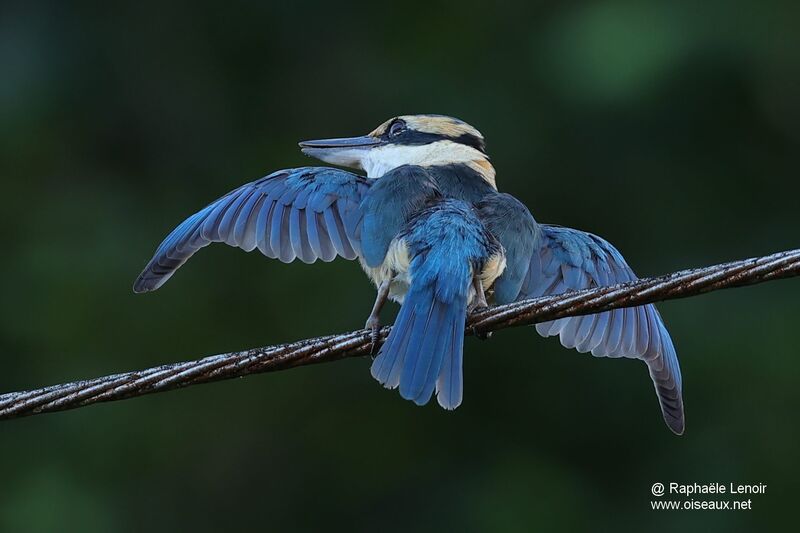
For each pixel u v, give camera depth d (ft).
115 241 44.34
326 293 42.80
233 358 21.06
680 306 41.60
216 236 24.57
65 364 42.04
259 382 42.96
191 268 43.14
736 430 41.01
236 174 46.62
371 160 28.68
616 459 42.60
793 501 40.47
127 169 46.21
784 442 40.65
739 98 42.32
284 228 24.53
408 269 22.54
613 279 24.99
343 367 43.21
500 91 45.03
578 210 44.14
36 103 45.47
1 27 45.83
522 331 43.11
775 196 44.21
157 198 45.96
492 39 45.78
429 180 23.76
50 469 40.91
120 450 41.65
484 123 44.75
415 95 46.21
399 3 47.21
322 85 47.29
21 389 41.86
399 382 21.20
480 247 22.43
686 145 43.70
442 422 43.04
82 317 42.47
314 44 47.67
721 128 43.27
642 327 24.99
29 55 45.62
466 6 46.50
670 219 44.21
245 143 47.06
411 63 46.55
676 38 40.75
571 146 44.14
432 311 21.70
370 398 43.06
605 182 44.16
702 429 41.37
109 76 46.50
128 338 42.60
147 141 46.55
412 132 28.53
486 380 43.11
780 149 43.70
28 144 45.19
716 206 44.21
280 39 47.73
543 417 42.91
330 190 24.70
